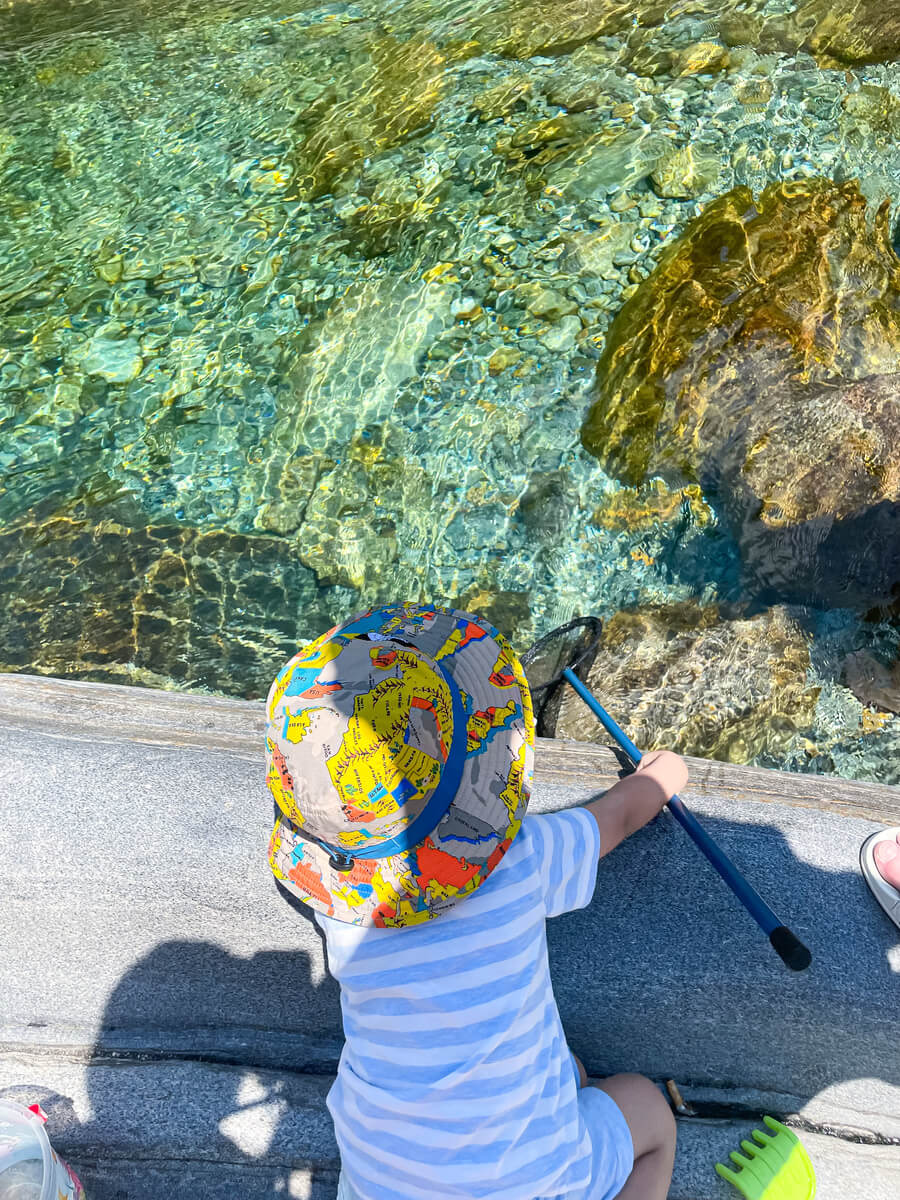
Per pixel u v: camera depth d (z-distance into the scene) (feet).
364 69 17.84
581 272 14.11
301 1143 6.36
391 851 4.88
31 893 6.88
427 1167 5.03
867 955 6.65
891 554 11.03
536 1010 5.34
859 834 7.18
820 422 11.47
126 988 6.81
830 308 12.80
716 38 16.89
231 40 19.03
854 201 14.15
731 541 11.77
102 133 17.28
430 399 13.33
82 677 11.53
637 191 14.83
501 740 5.27
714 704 10.85
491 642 5.59
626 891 6.86
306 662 5.24
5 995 6.82
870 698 11.02
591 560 12.13
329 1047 6.72
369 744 4.81
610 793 6.70
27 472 13.25
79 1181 5.96
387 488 12.85
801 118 15.48
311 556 12.52
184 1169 6.33
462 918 5.17
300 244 15.25
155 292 14.90
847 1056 6.64
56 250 15.57
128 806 7.16
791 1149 6.36
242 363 14.11
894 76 15.84
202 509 12.94
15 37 19.69
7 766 7.34
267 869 6.88
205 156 16.70
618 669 11.20
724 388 12.12
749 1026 6.62
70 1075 6.58
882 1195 6.31
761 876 6.93
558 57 17.20
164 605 12.19
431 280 14.39
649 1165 5.97
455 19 18.52
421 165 15.87
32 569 12.49
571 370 13.26
